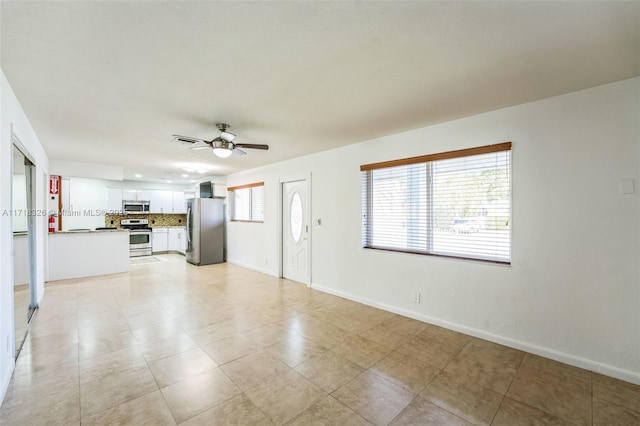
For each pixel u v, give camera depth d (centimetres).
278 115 287
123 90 228
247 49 172
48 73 200
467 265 296
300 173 496
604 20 146
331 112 278
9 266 216
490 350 263
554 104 244
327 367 235
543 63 190
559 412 182
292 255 534
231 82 215
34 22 145
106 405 186
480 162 291
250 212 663
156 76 205
